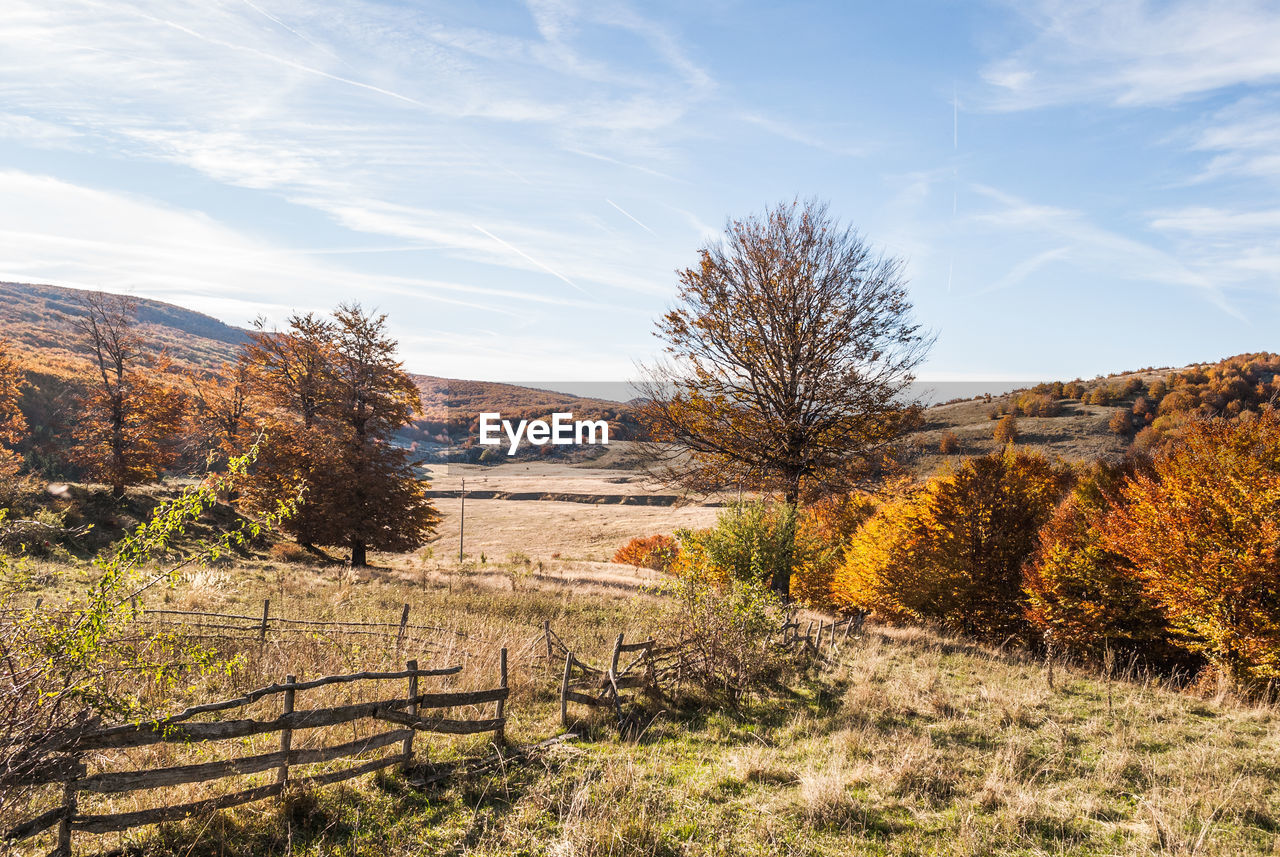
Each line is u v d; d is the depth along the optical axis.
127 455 35.06
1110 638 17.61
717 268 22.70
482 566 33.69
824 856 5.44
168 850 5.00
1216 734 8.85
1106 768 7.41
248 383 37.16
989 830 5.86
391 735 6.66
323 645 11.13
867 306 21.75
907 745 7.90
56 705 4.62
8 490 27.00
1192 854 5.36
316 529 33.00
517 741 7.93
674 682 10.70
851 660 13.51
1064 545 20.25
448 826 5.75
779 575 20.89
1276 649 12.67
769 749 8.02
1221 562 14.12
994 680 12.12
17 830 4.39
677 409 22.53
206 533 30.84
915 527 24.17
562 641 13.37
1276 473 14.35
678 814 6.12
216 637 11.05
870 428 21.94
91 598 4.76
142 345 39.38
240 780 6.03
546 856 5.25
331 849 5.23
